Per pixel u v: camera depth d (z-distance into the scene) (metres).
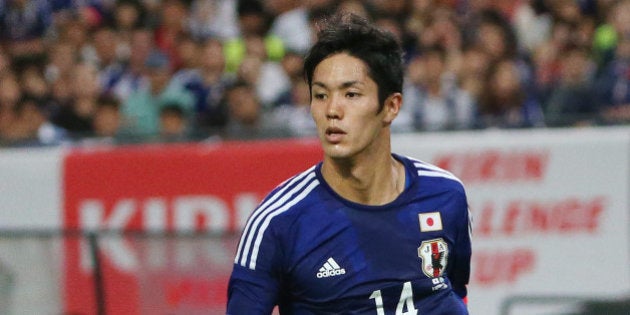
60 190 24.05
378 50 10.71
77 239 19.09
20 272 19.45
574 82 27.59
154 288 18.73
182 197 23.22
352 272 11.02
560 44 30.80
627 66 28.41
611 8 32.38
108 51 32.84
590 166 21.34
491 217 21.80
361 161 10.91
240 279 11.13
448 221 11.36
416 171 11.46
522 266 21.64
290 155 22.50
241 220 22.84
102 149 23.88
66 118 29.44
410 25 30.45
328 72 10.66
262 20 32.78
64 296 19.25
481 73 27.89
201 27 34.56
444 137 22.08
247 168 22.77
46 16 36.44
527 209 21.64
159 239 18.64
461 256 11.73
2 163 24.44
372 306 11.09
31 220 24.27
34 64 32.12
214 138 23.45
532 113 27.30
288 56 29.77
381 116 10.84
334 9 29.28
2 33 36.28
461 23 30.84
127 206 23.58
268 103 28.47
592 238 21.36
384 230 11.09
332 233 11.00
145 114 27.95
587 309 19.03
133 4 33.59
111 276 19.02
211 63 29.33
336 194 11.08
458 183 11.58
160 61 30.50
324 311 11.14
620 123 21.56
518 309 19.58
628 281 21.17
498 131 21.92
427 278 11.23
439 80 27.52
